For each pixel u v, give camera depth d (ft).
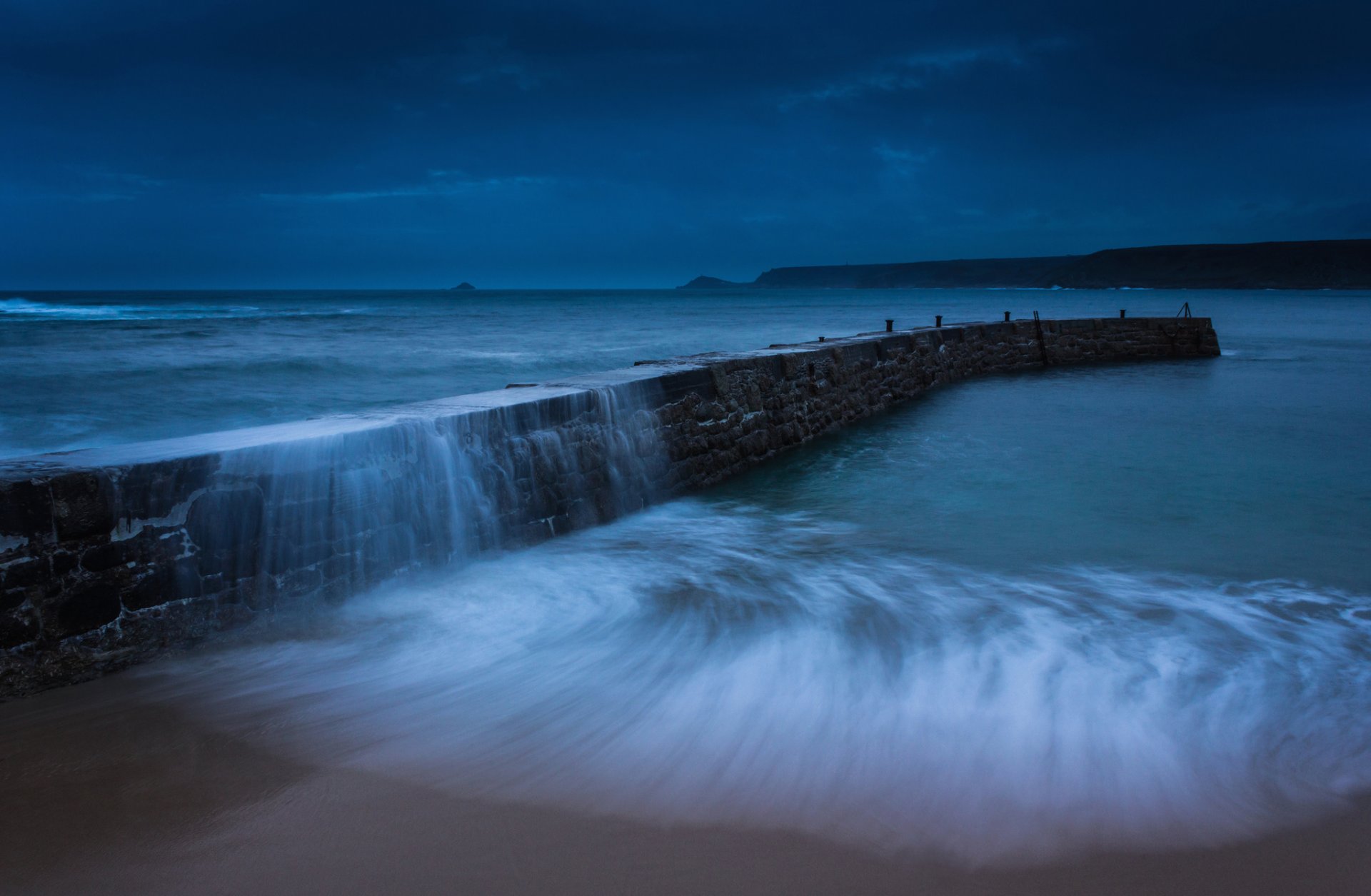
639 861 8.92
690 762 11.20
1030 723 12.19
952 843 9.28
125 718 12.57
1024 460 35.14
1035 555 21.45
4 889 8.45
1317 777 10.72
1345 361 82.53
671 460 29.14
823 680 13.84
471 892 8.36
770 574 20.13
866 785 10.52
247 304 343.05
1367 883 8.61
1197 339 87.56
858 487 30.45
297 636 16.14
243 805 10.10
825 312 253.65
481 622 17.01
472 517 21.04
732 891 8.41
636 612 17.53
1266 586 18.71
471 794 10.41
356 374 72.59
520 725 12.37
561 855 9.03
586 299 576.61
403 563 19.21
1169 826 9.64
